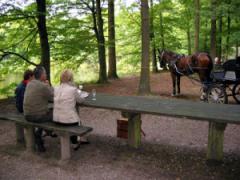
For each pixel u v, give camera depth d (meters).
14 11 8.60
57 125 4.40
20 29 9.97
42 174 3.95
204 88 7.62
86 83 13.15
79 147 4.91
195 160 4.27
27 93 4.53
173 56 9.12
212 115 3.79
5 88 10.26
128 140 4.88
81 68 16.12
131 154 4.57
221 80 7.12
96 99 5.18
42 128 4.43
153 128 5.96
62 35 10.88
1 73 10.59
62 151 4.29
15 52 10.20
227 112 3.98
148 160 4.32
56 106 4.40
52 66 12.59
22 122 4.62
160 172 3.91
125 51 19.61
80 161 4.34
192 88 10.56
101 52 12.36
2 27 9.36
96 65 15.89
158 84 12.04
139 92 9.20
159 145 4.95
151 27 17.16
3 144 5.21
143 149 4.77
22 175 3.93
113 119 6.76
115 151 4.71
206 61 7.59
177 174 3.84
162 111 4.10
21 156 4.59
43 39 9.38
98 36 12.13
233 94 7.28
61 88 4.44
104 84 12.15
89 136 5.52
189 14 17.77
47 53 9.48
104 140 5.26
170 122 6.33
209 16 12.69
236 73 6.74
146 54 8.93
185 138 5.27
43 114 4.57
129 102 4.85
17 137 5.14
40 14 8.82
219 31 16.66
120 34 19.02
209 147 4.17
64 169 4.09
